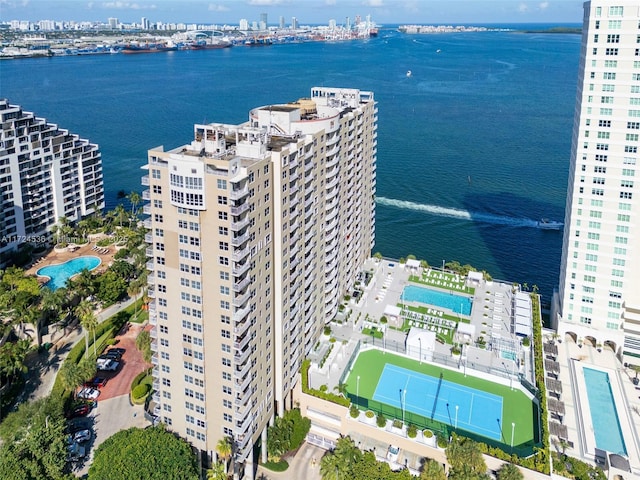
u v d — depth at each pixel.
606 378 134.88
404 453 113.62
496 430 116.62
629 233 135.62
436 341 145.75
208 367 101.56
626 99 126.94
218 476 97.56
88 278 167.25
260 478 111.12
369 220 180.62
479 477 97.12
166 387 108.00
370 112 164.12
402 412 121.44
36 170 194.50
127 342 153.25
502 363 136.75
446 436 114.12
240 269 93.81
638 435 117.31
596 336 145.12
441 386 129.88
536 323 150.50
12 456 98.25
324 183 130.12
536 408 123.12
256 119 125.50
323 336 143.38
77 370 125.56
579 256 143.00
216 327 98.38
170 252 97.69
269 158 100.06
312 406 120.75
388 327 151.75
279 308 111.44
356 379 131.62
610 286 141.75
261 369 107.88
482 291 171.88
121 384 136.00
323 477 102.31
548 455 105.06
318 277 135.38
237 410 101.75
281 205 105.75
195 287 97.31
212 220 92.25
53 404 116.31
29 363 143.00
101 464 96.19
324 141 126.38
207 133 109.94
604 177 134.25
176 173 90.94
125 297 177.00
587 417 122.25
